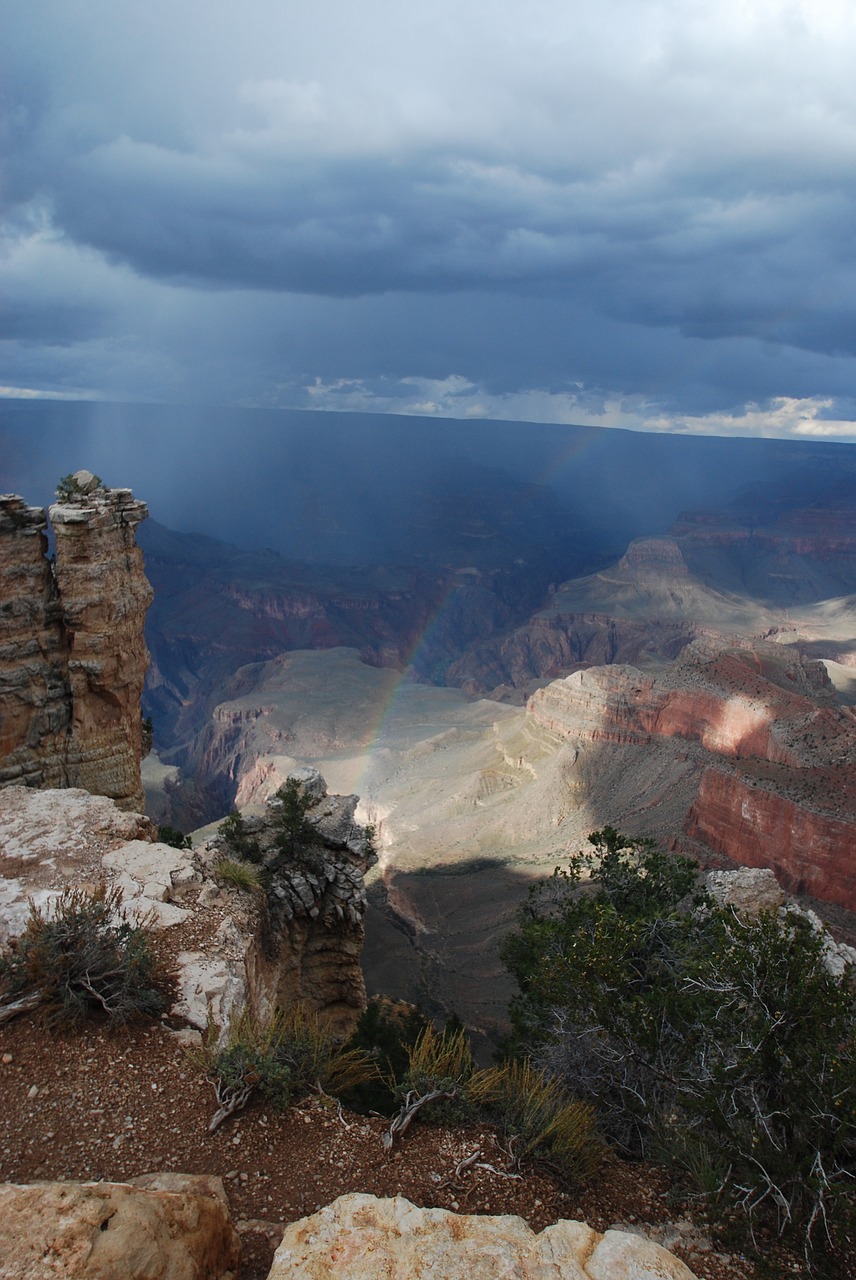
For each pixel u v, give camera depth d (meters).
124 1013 15.43
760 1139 12.83
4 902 19.70
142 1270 8.99
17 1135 12.84
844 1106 12.65
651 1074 16.00
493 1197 12.38
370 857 32.06
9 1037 14.91
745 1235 12.09
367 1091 18.48
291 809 31.27
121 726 38.25
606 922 19.58
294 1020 16.53
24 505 35.06
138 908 19.89
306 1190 12.21
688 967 17.61
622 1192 13.15
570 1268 9.66
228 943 19.30
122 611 37.28
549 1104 14.07
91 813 24.36
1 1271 8.68
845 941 82.94
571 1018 17.70
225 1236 10.36
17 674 35.00
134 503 38.12
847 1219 11.86
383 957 93.44
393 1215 10.43
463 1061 15.27
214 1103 13.80
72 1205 9.47
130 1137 12.97
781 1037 13.88
